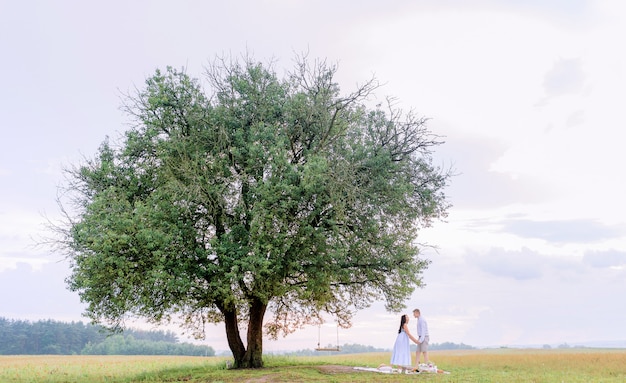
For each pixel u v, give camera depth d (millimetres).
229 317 28219
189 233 24812
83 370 34406
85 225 23969
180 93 27109
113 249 23219
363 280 28797
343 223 25766
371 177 26641
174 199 24609
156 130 26656
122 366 38625
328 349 30656
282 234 24031
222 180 26219
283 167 24828
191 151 26484
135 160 27812
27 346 158625
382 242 26547
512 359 36250
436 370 23922
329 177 25109
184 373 26859
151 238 22891
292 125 27609
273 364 29297
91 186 26875
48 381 27625
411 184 27141
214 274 24656
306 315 31609
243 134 27016
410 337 23953
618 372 26078
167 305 24453
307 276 26141
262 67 28625
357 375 22406
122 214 23875
